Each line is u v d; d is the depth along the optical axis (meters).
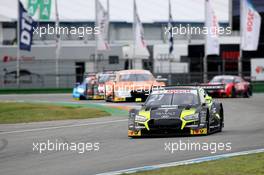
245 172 34.88
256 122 68.12
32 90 156.00
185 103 55.81
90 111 89.88
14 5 188.38
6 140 57.91
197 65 163.00
